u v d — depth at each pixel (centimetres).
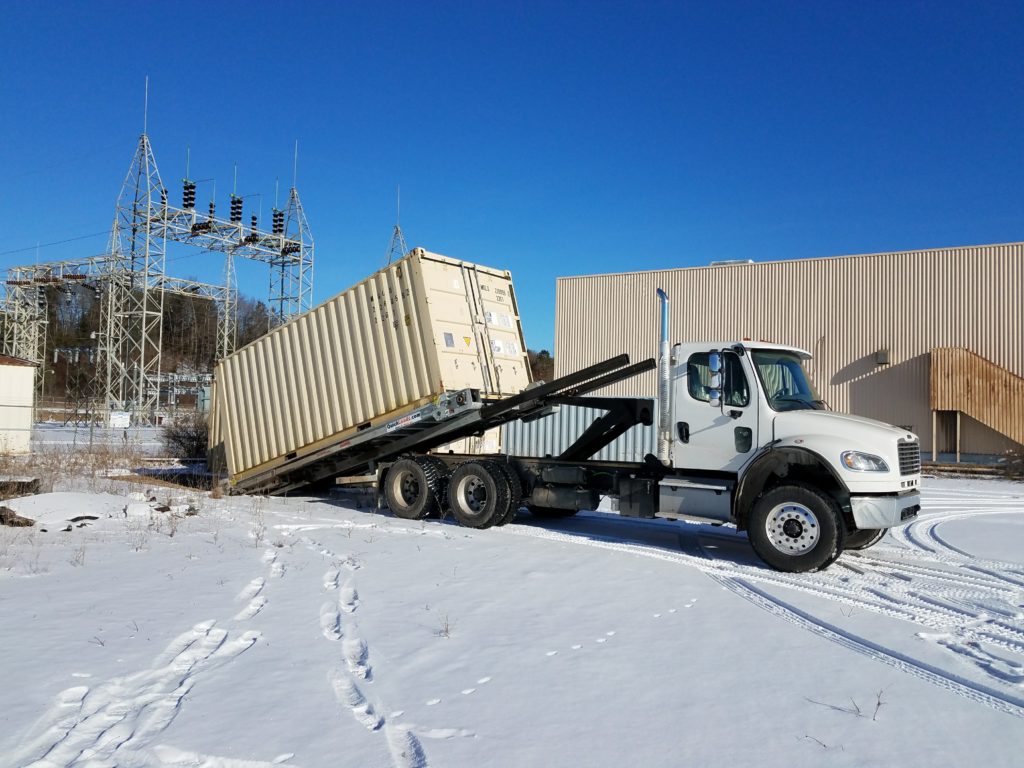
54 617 584
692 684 461
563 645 534
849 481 819
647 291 3244
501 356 1248
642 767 351
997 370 2583
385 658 499
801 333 2956
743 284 3064
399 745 371
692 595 696
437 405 1129
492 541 988
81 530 1043
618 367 1052
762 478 875
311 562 832
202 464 2253
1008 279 2656
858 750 373
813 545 816
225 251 4041
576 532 1112
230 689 440
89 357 4828
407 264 1176
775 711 421
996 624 624
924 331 2764
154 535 1009
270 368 1416
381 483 1272
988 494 1856
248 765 347
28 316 4884
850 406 2861
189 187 3853
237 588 696
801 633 579
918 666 507
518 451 2191
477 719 402
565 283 3428
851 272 2889
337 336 1291
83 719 395
